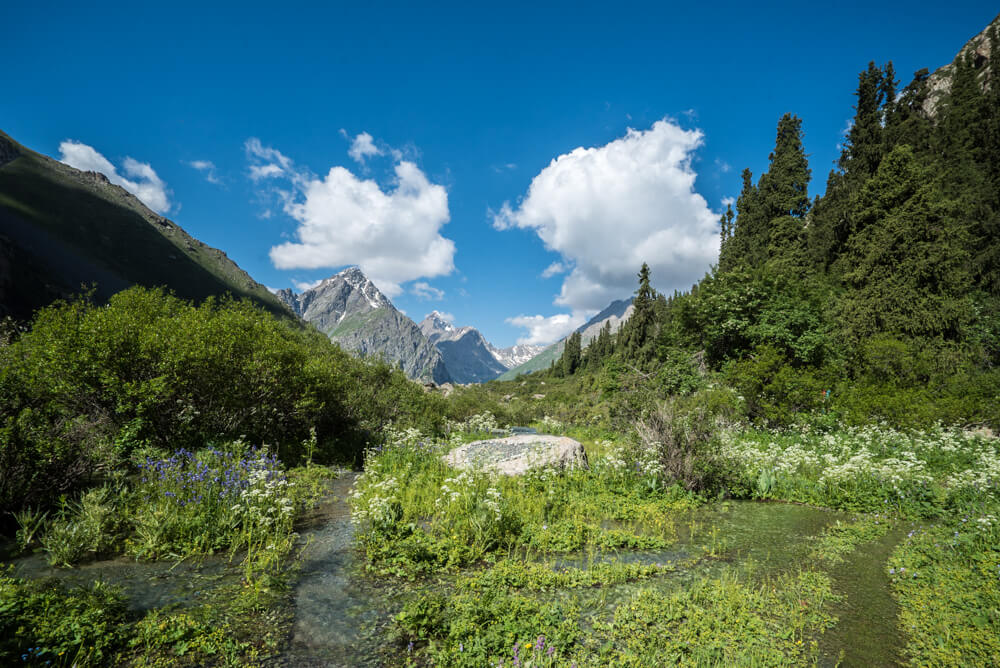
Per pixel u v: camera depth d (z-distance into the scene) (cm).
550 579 561
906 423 1761
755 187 5475
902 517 905
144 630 393
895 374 2272
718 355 2909
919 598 529
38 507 617
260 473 755
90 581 488
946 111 5678
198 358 1092
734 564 647
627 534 750
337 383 1543
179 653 371
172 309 1354
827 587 560
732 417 1970
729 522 871
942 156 4219
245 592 489
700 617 477
